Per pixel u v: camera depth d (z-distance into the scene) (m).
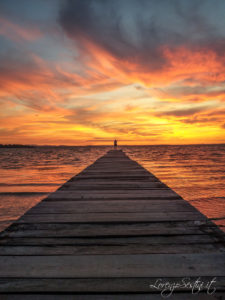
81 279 1.27
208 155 50.03
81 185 4.37
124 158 12.48
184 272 1.33
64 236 1.88
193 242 1.74
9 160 37.91
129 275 1.31
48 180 13.50
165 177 14.46
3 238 1.83
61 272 1.33
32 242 1.75
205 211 6.12
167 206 2.83
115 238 1.85
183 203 2.98
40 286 1.21
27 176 15.68
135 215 2.47
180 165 24.48
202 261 1.45
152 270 1.36
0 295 1.13
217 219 5.32
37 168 22.34
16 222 2.23
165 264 1.42
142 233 1.95
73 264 1.42
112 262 1.45
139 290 1.18
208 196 8.34
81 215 2.48
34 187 10.64
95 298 1.12
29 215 2.47
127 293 1.16
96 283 1.24
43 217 2.40
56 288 1.19
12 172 18.44
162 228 2.07
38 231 1.99
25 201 7.50
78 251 1.60
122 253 1.58
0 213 6.01
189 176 14.90
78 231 2.00
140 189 3.96
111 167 7.73
